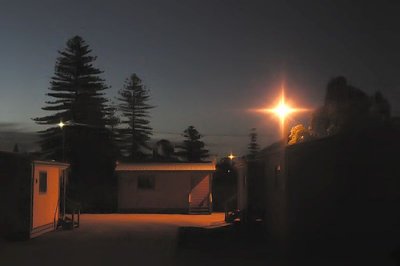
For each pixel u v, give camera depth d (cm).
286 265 1234
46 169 2114
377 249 1216
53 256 1456
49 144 4778
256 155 2303
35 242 1795
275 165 1898
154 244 1700
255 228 2131
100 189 3959
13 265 1311
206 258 1384
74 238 1902
